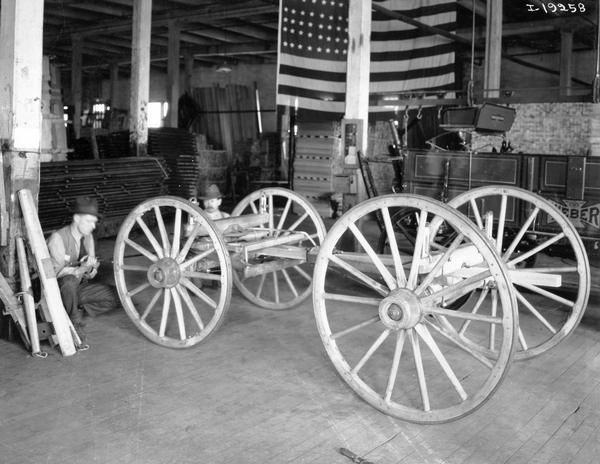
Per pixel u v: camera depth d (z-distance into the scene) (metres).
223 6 14.92
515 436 3.53
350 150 7.91
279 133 18.12
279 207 15.50
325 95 8.44
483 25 15.67
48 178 8.88
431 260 3.94
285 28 8.26
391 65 12.80
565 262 7.97
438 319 4.09
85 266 5.19
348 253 4.51
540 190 6.27
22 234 4.93
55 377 4.25
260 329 5.46
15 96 4.88
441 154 6.93
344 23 8.43
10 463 3.11
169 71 16.31
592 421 3.74
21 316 4.80
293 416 3.72
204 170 16.62
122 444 3.33
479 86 17.88
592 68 17.53
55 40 18.56
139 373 4.36
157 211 4.83
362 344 5.08
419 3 12.50
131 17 16.11
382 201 3.68
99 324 5.48
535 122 11.15
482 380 4.34
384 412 3.74
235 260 4.82
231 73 23.20
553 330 4.83
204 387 4.13
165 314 4.87
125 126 22.67
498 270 3.30
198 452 3.26
